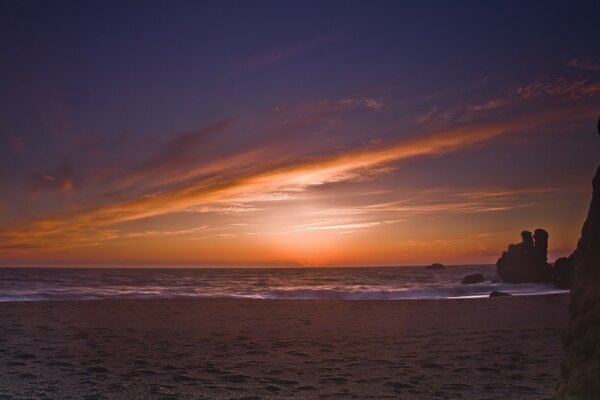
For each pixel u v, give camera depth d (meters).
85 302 23.14
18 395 7.57
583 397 4.06
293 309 20.77
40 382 8.45
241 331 14.70
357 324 16.17
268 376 9.02
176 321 16.88
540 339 12.75
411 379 8.68
